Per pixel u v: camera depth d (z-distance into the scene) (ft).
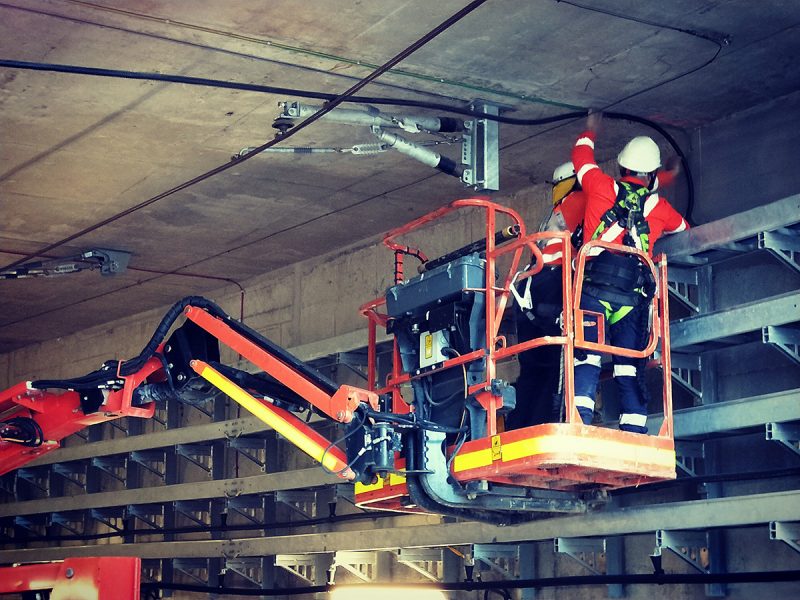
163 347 27.48
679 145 30.09
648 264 23.45
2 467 28.45
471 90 27.66
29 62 25.48
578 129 29.96
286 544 36.40
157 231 38.83
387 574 36.76
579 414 22.94
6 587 24.97
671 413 23.35
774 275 26.91
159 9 23.39
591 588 30.25
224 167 32.48
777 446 26.55
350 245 40.40
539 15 23.79
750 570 26.66
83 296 46.73
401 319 25.73
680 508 25.41
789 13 23.70
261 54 25.61
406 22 23.97
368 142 30.86
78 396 27.76
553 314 23.97
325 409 24.57
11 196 35.24
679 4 23.35
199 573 42.83
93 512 46.09
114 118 29.19
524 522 26.14
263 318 43.86
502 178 33.55
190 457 42.52
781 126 27.86
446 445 24.48
